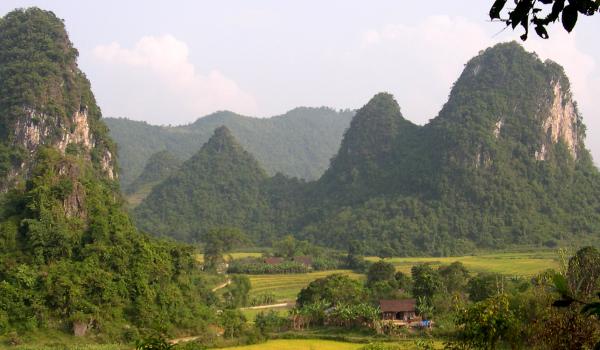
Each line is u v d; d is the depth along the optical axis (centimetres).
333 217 16988
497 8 618
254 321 7194
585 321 1485
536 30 611
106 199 7706
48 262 6456
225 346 5781
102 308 6078
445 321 6044
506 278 7675
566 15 584
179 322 6556
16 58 10962
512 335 1875
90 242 6856
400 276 8525
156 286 6725
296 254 12950
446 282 7631
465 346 2045
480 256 12912
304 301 7619
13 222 6681
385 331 6225
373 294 7638
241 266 11744
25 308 5669
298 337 6234
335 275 8019
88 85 11575
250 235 17988
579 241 13625
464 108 16438
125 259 6675
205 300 8006
